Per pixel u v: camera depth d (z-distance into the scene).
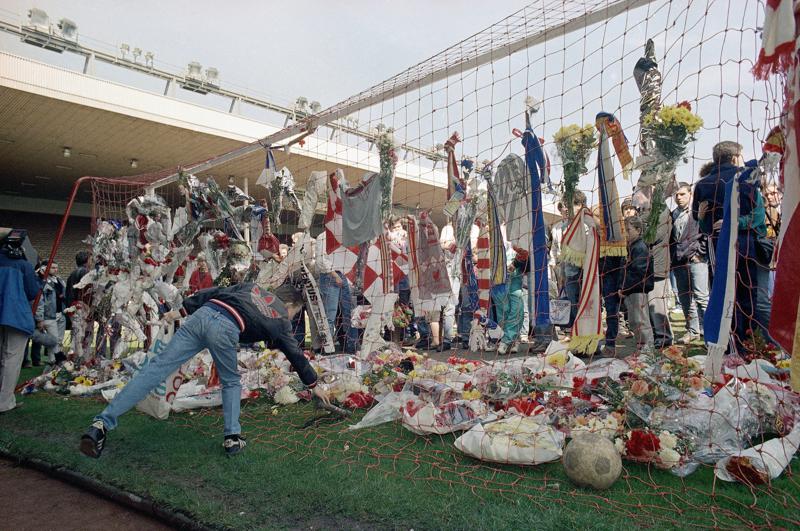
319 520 2.29
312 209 5.50
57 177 18.47
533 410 3.21
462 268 5.73
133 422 4.02
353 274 4.95
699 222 4.02
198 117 13.33
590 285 3.44
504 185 4.04
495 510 2.27
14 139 13.98
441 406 3.52
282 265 5.69
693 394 3.10
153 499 2.61
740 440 2.84
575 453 2.53
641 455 2.71
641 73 3.49
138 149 14.86
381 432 3.53
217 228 5.91
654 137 2.96
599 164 3.53
